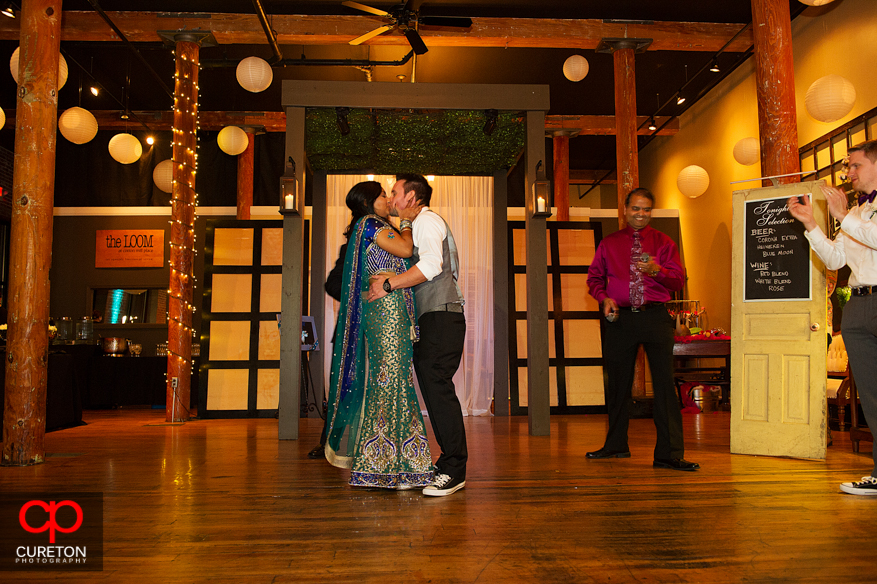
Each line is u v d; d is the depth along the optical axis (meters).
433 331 2.78
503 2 7.49
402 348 2.84
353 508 2.45
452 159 6.39
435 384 2.76
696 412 7.23
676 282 3.42
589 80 9.63
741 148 7.45
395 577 1.65
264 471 3.36
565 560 1.78
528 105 5.21
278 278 7.33
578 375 7.08
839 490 2.74
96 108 10.41
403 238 2.84
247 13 7.62
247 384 7.10
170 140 11.02
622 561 1.77
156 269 9.92
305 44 8.23
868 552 1.84
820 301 3.66
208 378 7.09
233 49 8.52
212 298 7.27
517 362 6.95
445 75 9.45
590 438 4.83
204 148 11.12
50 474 3.30
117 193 10.90
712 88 9.98
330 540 2.00
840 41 6.89
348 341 2.93
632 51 7.97
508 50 8.65
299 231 5.02
